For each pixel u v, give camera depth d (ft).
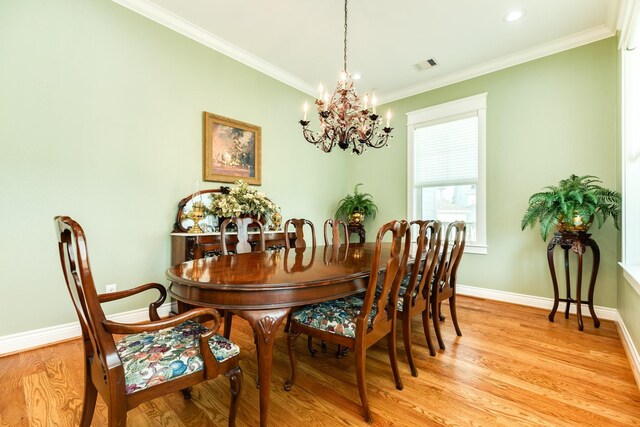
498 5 8.52
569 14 8.83
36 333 7.11
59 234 3.59
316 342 7.84
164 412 4.89
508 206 11.28
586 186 8.68
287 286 4.33
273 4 8.63
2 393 5.30
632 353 6.39
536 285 10.66
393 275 5.21
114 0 8.32
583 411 4.90
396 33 9.91
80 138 7.74
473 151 12.28
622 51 7.88
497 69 11.62
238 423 4.62
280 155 13.14
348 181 16.57
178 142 9.71
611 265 9.26
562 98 10.23
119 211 8.42
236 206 10.02
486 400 5.21
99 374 3.50
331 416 4.80
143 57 8.89
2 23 6.67
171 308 9.36
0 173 6.67
